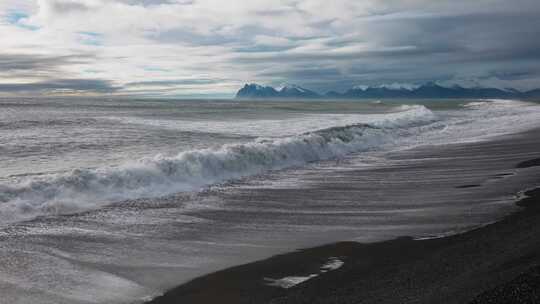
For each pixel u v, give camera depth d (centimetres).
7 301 508
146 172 1106
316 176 1331
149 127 2775
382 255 653
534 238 609
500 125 2900
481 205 920
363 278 557
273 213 916
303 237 757
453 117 3741
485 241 649
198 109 5475
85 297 527
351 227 812
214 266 626
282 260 648
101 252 673
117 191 1011
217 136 2256
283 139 1672
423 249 663
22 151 1669
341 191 1120
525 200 932
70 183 959
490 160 1510
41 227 775
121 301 519
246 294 534
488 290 439
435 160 1584
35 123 2909
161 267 621
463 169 1369
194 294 537
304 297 509
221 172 1284
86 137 2145
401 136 2359
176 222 840
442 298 449
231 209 942
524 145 1848
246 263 637
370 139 2098
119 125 2905
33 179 941
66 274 589
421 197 1030
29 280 565
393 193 1085
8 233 735
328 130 2014
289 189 1145
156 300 522
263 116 4128
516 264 509
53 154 1614
